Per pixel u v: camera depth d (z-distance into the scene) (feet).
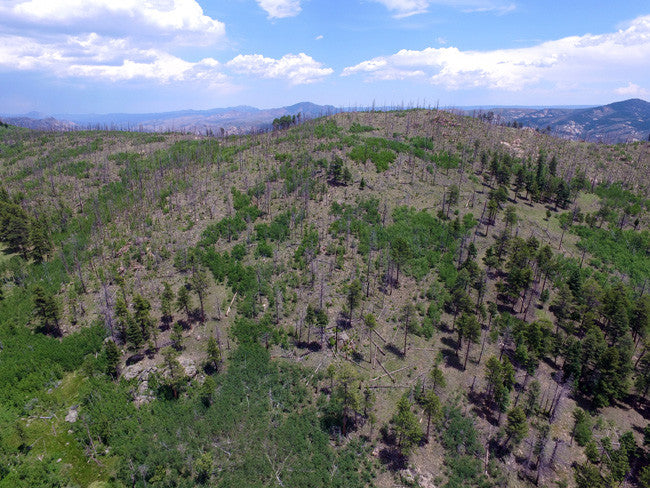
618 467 193.36
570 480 199.62
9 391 232.94
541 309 310.65
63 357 255.09
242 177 465.47
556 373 261.24
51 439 208.13
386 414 224.74
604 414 240.53
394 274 328.29
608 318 290.76
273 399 227.61
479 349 272.72
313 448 202.80
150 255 335.26
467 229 388.37
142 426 210.38
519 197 487.61
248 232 358.64
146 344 262.67
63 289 312.71
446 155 539.70
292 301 293.84
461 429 216.13
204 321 276.62
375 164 486.38
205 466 182.39
